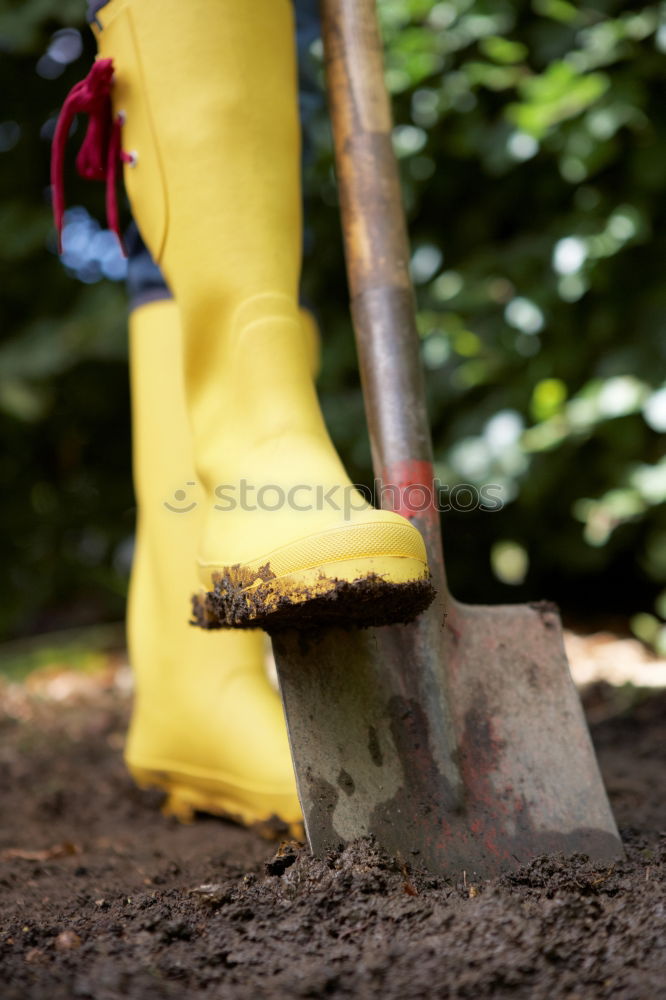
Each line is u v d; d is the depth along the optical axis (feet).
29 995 3.16
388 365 4.85
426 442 4.83
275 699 6.07
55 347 11.74
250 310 4.80
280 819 5.62
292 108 5.11
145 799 6.72
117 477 14.14
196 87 4.84
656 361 10.32
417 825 4.38
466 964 3.29
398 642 4.64
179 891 4.43
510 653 4.85
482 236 11.55
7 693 11.14
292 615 4.15
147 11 4.88
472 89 10.73
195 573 6.19
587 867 4.22
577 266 10.32
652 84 10.19
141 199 5.07
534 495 10.63
